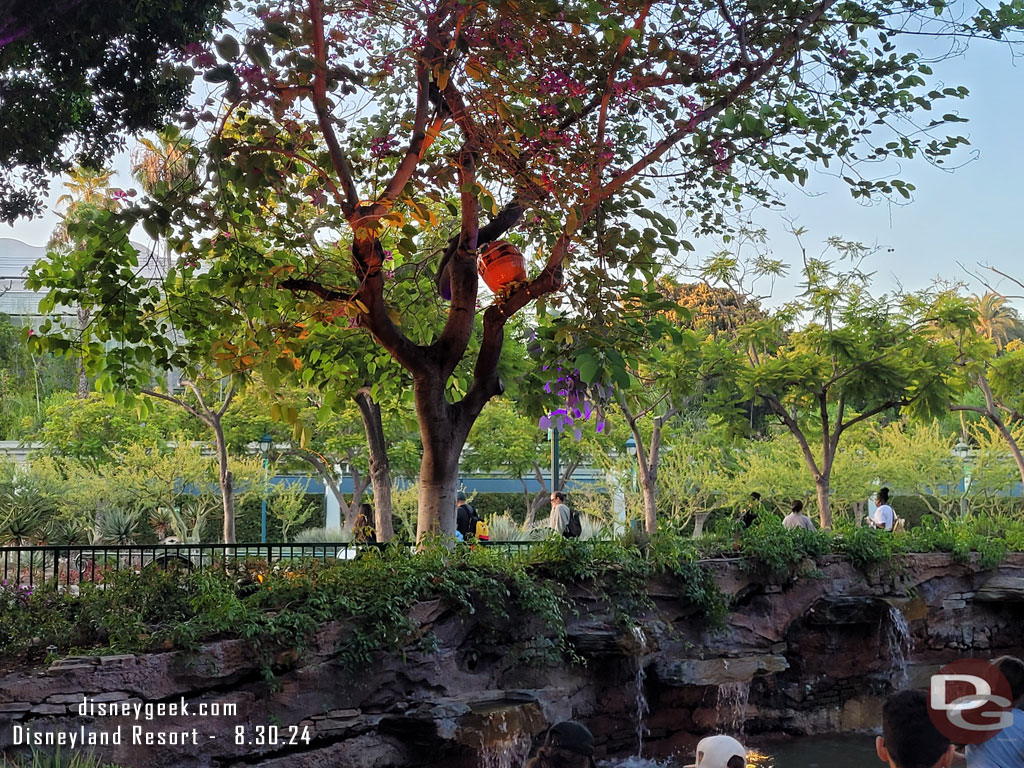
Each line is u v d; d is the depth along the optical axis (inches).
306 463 1289.4
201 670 306.3
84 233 329.1
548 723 371.2
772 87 378.9
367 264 347.6
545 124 356.2
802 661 472.4
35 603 360.2
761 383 755.4
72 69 375.2
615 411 1151.0
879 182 380.8
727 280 794.8
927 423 759.7
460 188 328.2
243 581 399.5
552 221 372.8
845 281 743.7
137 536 1093.1
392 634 340.2
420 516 401.1
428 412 394.6
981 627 553.3
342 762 325.7
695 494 1244.5
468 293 397.4
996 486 1314.0
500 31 333.4
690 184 414.6
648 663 415.2
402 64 348.8
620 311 356.2
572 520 609.6
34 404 1492.4
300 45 325.7
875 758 411.5
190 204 335.0
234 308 392.5
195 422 1262.3
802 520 667.4
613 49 346.6
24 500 882.1
